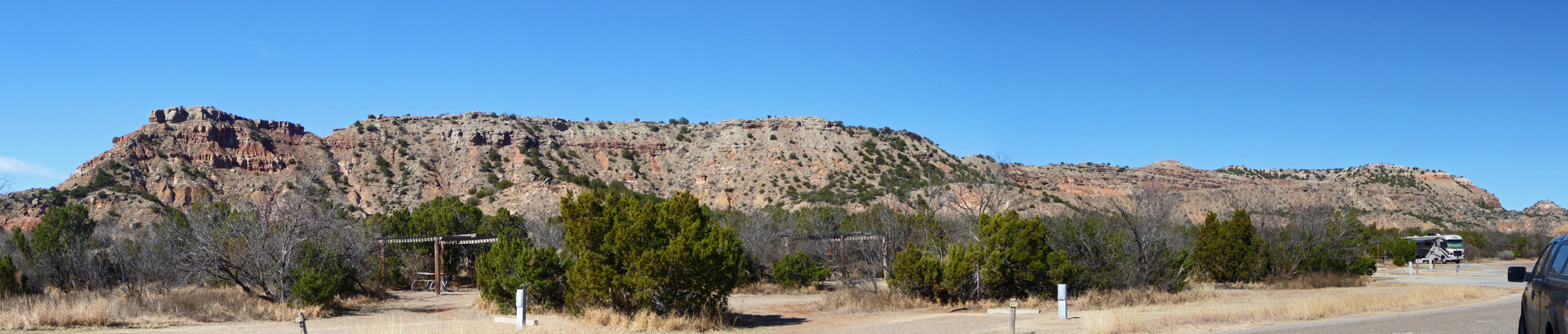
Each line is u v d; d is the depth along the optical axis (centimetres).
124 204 7206
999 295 2195
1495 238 8181
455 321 1780
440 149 10438
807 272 2931
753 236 3416
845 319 1906
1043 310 1998
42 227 3306
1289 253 3284
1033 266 2177
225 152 9312
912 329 1653
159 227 2527
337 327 1653
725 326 1711
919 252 2248
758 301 2492
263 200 2220
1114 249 2369
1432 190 11950
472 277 3459
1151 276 2358
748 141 10575
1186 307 2019
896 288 2266
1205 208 8356
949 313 1988
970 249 2220
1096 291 2191
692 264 1656
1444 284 3234
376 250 2948
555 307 1923
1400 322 1491
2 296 2058
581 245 1741
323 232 2308
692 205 2002
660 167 10831
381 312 2062
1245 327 1466
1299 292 2714
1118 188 9969
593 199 1762
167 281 2267
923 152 10675
